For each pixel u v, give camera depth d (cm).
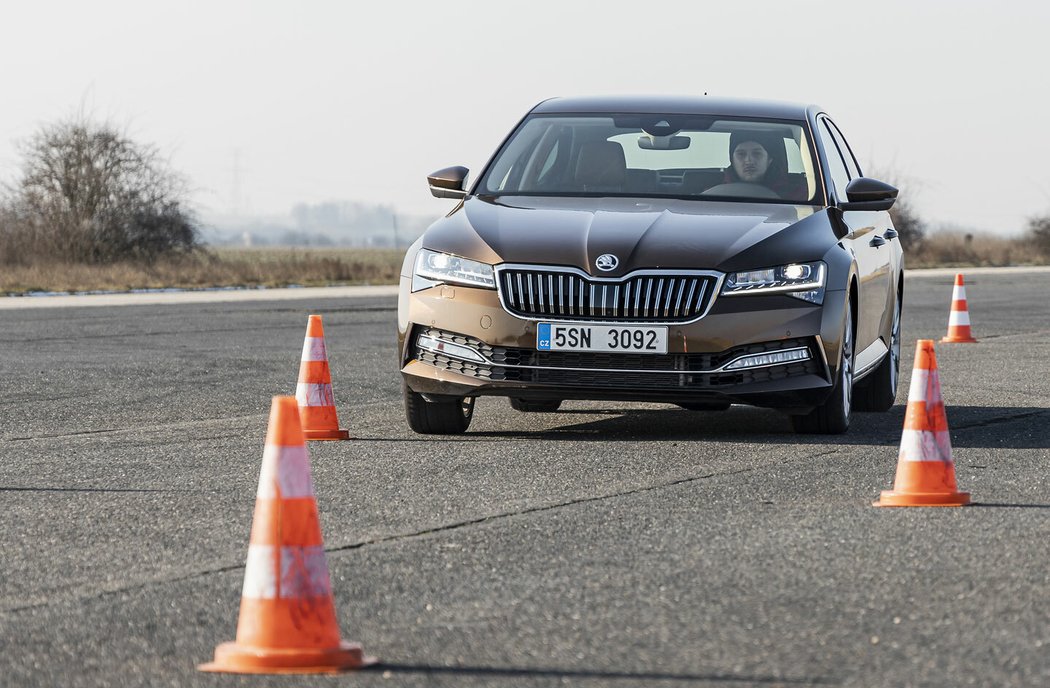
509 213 3262
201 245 15312
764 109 3700
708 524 2283
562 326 3033
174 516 2388
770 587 1880
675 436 3294
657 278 3027
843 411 3238
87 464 2925
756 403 3072
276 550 1563
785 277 3062
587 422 3559
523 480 2697
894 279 3953
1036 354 5544
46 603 1830
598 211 3256
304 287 12600
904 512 2391
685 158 3516
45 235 14662
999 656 1573
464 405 3394
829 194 3450
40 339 6172
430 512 2397
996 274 15325
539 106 3769
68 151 14825
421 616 1753
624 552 2088
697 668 1538
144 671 1545
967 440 3241
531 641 1644
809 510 2403
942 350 5756
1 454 3067
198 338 6269
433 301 3127
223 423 3600
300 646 1549
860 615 1742
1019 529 2252
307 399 3281
